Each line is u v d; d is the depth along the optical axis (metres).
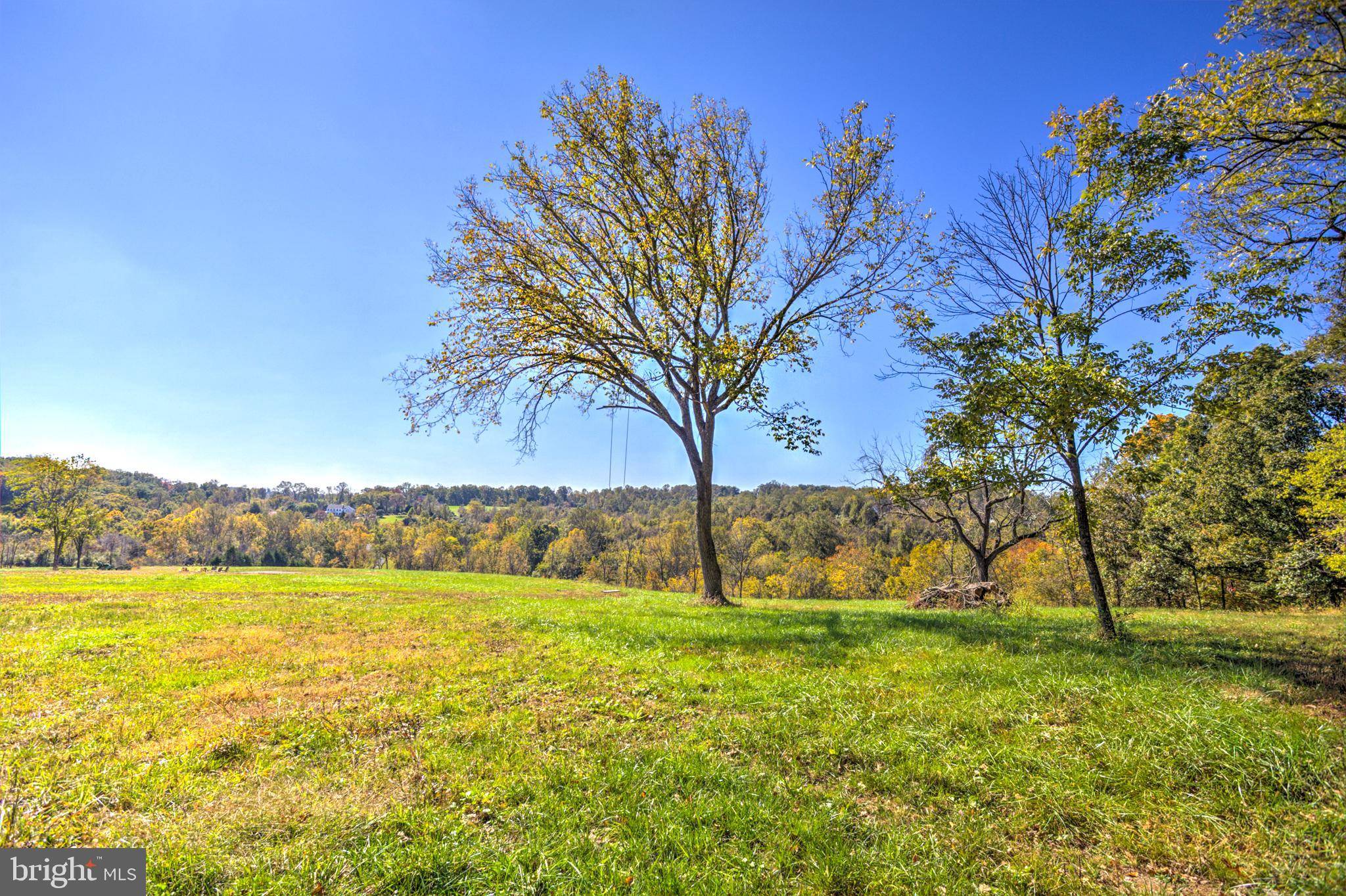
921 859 4.32
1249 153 13.16
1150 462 11.83
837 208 22.53
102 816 4.92
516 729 6.98
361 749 6.45
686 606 20.30
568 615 16.75
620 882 4.07
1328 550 27.70
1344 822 4.36
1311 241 13.72
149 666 9.94
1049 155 11.98
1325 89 12.26
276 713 7.48
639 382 23.14
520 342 22.41
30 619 14.59
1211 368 10.30
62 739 6.63
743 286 24.92
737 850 4.44
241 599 20.34
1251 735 5.79
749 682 8.88
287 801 5.07
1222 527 33.59
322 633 13.47
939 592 23.09
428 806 5.09
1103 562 38.50
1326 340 28.23
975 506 29.56
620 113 21.11
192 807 5.07
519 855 4.31
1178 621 16.97
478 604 20.62
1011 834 4.70
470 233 21.98
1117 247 10.92
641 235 21.69
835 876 4.12
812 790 5.38
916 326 12.23
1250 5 12.32
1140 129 11.50
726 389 21.61
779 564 80.31
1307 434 31.69
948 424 12.20
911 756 6.05
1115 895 3.88
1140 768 5.47
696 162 21.78
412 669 9.84
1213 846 4.33
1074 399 10.24
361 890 3.94
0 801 5.00
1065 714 6.94
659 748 6.34
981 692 7.91
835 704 7.59
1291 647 10.81
